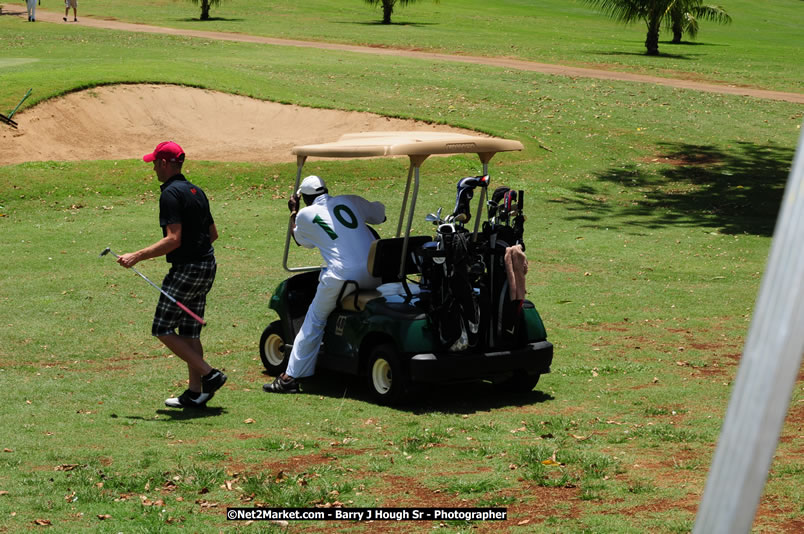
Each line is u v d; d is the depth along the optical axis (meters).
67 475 6.86
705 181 30.80
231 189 27.55
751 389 1.19
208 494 6.50
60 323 13.82
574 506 6.09
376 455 7.64
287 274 17.97
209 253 9.25
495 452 7.63
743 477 1.19
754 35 84.25
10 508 6.07
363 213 10.36
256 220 23.81
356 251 10.02
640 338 13.05
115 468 7.10
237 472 7.05
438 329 9.31
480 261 9.46
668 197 28.59
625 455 7.43
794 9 112.19
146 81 35.62
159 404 9.55
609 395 9.95
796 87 48.28
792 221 1.16
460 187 9.53
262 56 50.06
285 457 7.57
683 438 7.92
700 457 7.29
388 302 9.66
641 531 5.46
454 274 9.14
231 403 9.66
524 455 7.36
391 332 9.41
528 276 18.08
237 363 11.73
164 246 8.80
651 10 59.41
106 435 8.20
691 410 9.17
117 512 6.02
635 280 17.67
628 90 44.81
